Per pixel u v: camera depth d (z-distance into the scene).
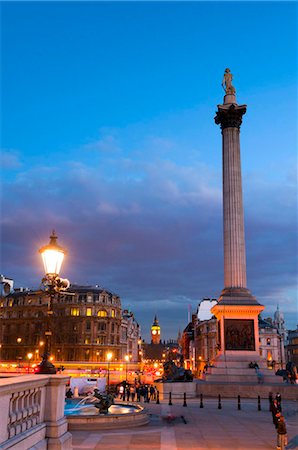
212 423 27.48
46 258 16.61
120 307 137.25
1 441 9.60
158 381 47.72
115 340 132.00
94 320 127.88
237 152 60.81
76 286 136.25
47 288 16.91
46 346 15.42
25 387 11.05
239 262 56.38
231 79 65.06
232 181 59.28
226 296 54.44
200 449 19.22
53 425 12.88
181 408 35.97
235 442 21.22
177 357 69.94
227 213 58.28
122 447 18.69
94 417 23.83
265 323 128.25
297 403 41.72
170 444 19.97
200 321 143.50
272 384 47.25
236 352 52.34
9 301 136.75
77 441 19.86
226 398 44.78
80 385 52.81
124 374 120.50
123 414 25.02
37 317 130.62
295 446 20.72
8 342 133.50
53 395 13.21
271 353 123.38
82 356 125.19
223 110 62.19
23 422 11.26
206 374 52.06
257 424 27.30
